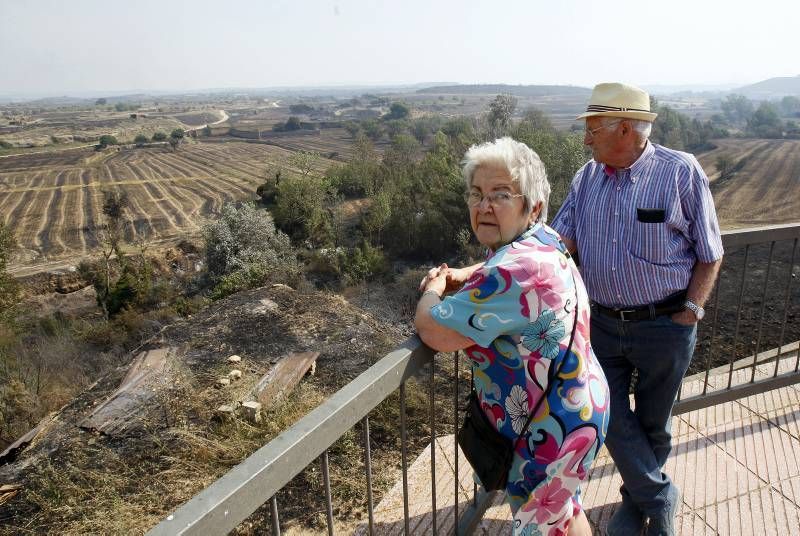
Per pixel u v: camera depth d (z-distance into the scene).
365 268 25.91
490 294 1.30
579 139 30.50
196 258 40.22
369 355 6.98
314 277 27.25
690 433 2.83
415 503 2.50
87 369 11.99
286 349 7.11
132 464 4.73
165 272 37.66
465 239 31.27
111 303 25.08
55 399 9.16
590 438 1.41
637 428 1.98
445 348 1.40
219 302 9.02
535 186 1.39
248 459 0.97
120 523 3.92
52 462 4.96
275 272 23.66
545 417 1.39
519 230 1.42
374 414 5.20
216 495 0.88
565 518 1.47
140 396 5.90
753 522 2.26
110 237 36.00
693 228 1.83
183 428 5.08
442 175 39.94
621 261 1.87
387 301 19.48
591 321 2.04
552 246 1.39
